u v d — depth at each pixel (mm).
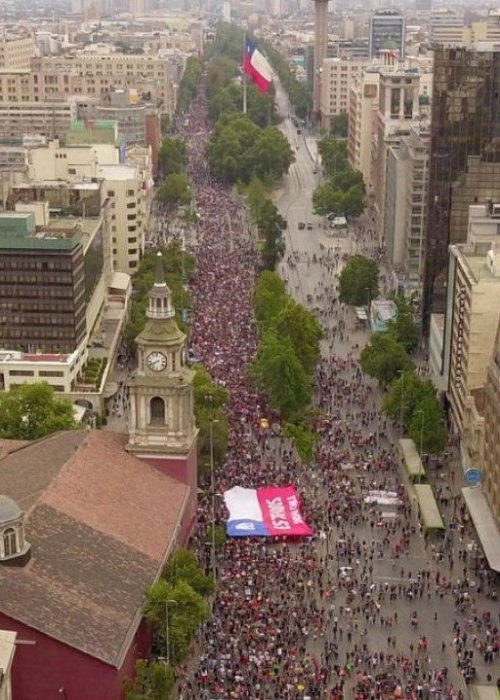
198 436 187875
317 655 144750
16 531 126062
